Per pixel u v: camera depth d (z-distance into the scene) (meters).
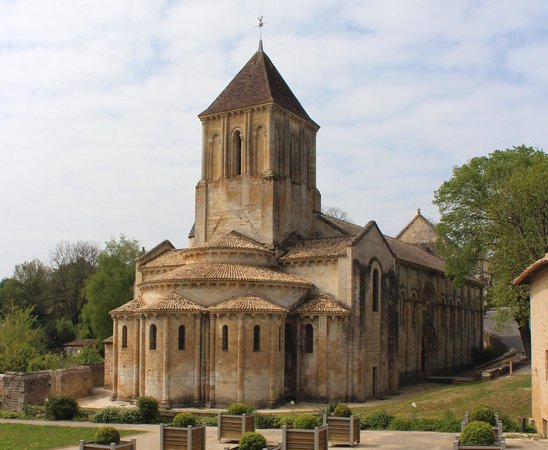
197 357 48.25
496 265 53.28
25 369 63.00
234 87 62.34
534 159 56.31
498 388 47.09
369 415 37.47
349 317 52.38
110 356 62.28
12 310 81.56
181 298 49.62
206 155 62.00
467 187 61.78
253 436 25.78
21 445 31.53
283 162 59.97
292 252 56.56
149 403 41.75
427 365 71.56
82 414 43.72
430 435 32.59
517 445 28.47
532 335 36.00
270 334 48.56
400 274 65.56
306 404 49.81
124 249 98.94
